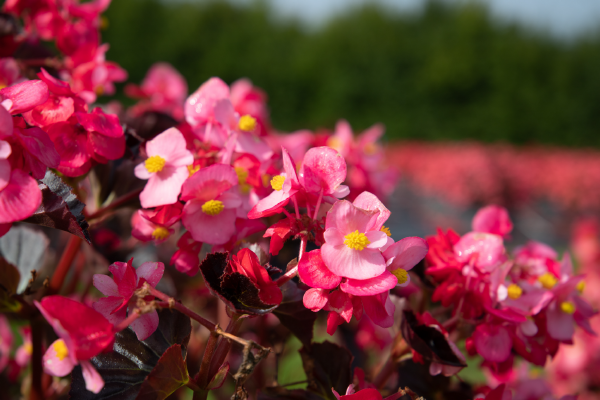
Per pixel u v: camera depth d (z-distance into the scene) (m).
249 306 0.37
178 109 0.81
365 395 0.37
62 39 0.55
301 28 11.49
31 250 0.53
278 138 0.82
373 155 0.70
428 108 10.26
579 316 0.47
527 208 4.20
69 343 0.34
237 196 0.41
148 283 0.38
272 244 0.37
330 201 0.39
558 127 10.05
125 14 9.09
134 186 0.48
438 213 3.69
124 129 0.46
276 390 0.44
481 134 10.12
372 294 0.35
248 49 10.30
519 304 0.44
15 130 0.36
